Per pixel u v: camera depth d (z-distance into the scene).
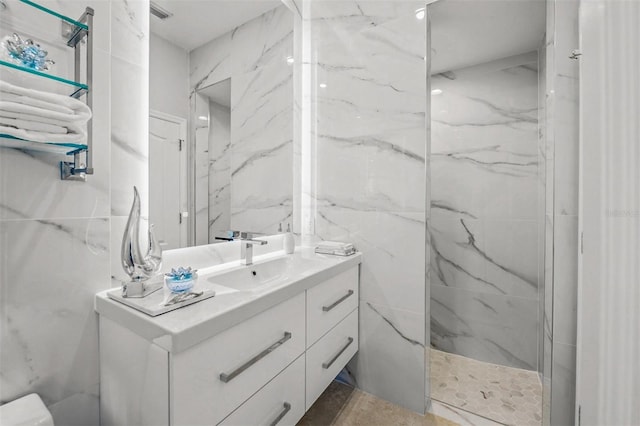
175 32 1.27
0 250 0.81
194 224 1.37
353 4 1.82
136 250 0.97
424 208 1.63
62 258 0.92
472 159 2.26
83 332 0.97
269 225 1.80
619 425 0.94
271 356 1.08
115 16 1.05
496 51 2.07
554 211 1.35
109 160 1.04
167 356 0.75
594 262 1.07
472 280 2.27
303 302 1.26
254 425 1.01
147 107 1.16
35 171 0.87
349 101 1.85
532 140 2.06
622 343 0.94
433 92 2.39
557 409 1.38
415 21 1.63
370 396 1.80
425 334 1.65
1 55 0.77
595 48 1.06
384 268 1.76
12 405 0.80
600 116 1.03
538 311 2.05
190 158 1.35
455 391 1.86
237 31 1.54
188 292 0.95
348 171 1.87
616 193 0.96
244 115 1.61
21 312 0.85
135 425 0.87
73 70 0.95
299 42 1.97
